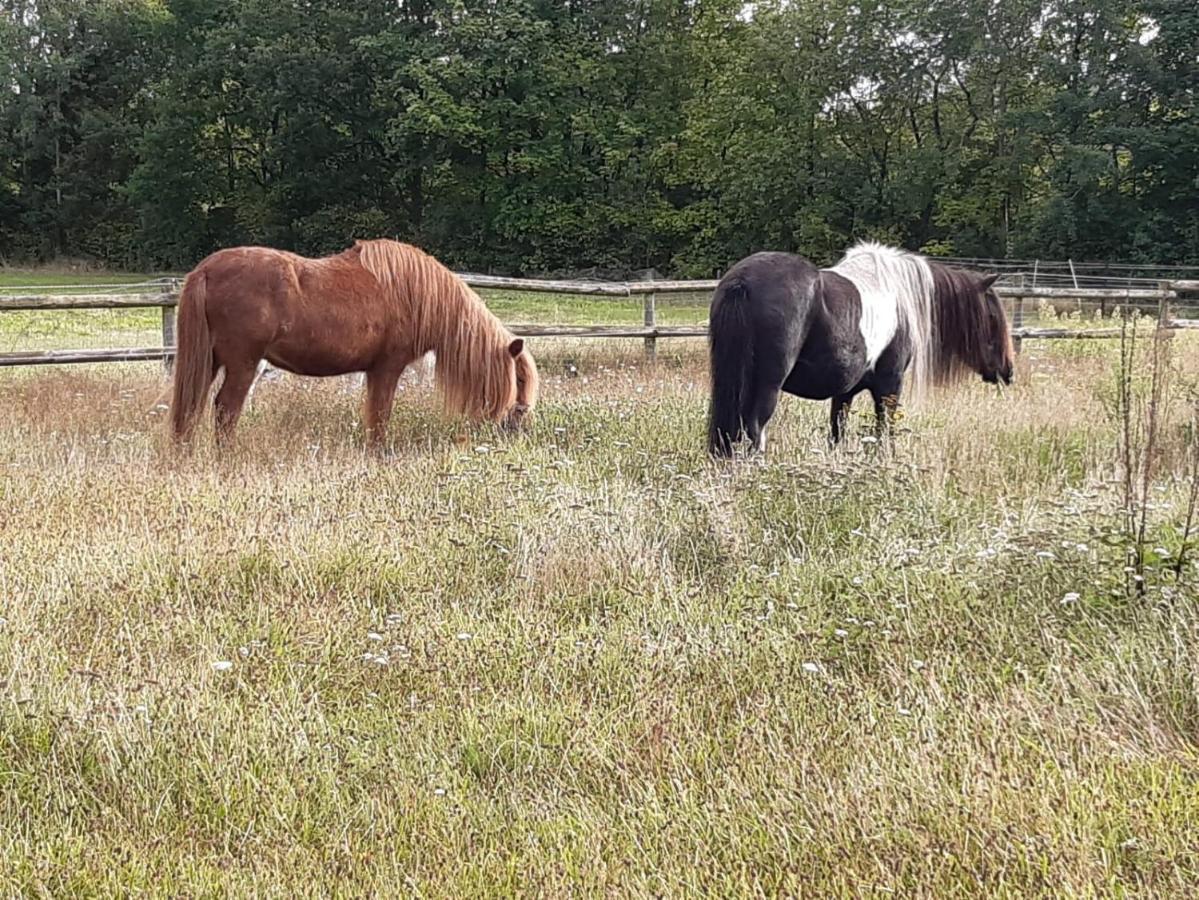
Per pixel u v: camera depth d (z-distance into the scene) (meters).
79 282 33.91
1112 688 3.13
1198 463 4.74
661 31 37.16
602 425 7.55
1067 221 27.16
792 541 4.84
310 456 6.54
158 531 4.81
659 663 3.54
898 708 3.12
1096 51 27.70
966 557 4.32
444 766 2.91
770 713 3.20
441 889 2.36
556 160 35.78
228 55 39.81
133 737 2.96
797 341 5.89
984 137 30.61
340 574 4.39
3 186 44.12
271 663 3.52
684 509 5.06
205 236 42.44
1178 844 2.34
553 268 36.94
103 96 45.78
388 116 38.97
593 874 2.39
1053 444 6.74
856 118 32.25
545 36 35.75
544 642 3.72
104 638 3.68
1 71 42.91
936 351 7.08
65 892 2.36
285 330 6.77
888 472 5.43
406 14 40.19
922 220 32.00
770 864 2.42
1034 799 2.56
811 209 31.83
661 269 36.78
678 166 36.00
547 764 2.96
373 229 39.59
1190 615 3.53
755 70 33.03
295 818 2.69
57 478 5.78
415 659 3.58
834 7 31.06
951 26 29.31
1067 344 12.30
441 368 7.50
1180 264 26.83
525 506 5.20
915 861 2.39
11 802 2.72
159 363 11.98
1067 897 2.18
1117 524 4.17
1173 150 26.20
